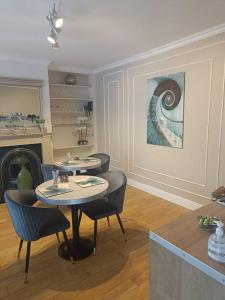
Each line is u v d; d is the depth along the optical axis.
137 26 2.60
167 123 3.51
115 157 4.88
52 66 4.55
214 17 2.39
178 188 3.48
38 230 1.88
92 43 3.20
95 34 2.84
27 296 1.77
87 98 5.25
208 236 1.17
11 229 2.83
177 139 3.38
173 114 3.38
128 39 3.05
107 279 1.93
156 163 3.83
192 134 3.16
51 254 2.29
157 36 2.94
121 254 2.27
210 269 0.93
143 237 2.58
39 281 1.92
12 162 3.95
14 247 2.42
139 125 4.10
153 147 3.85
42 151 4.24
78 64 4.53
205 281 0.96
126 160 4.56
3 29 2.64
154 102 3.69
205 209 1.50
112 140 4.90
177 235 1.18
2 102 3.91
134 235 2.62
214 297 0.94
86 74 5.18
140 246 2.40
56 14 2.07
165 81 3.45
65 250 2.31
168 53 3.35
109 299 1.72
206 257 1.00
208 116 2.93
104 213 2.26
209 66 2.84
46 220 1.90
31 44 3.21
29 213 1.80
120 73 4.38
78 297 1.75
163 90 3.50
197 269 0.99
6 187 3.91
